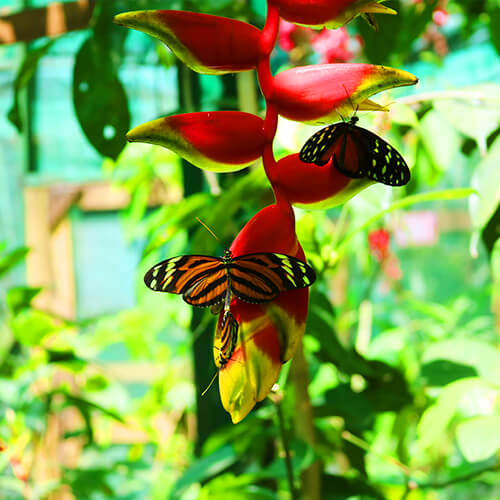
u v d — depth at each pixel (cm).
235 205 124
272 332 72
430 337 211
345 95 73
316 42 177
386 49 150
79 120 117
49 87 242
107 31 121
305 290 74
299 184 75
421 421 123
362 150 74
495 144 112
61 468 200
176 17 74
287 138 117
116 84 118
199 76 154
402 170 74
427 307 234
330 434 159
